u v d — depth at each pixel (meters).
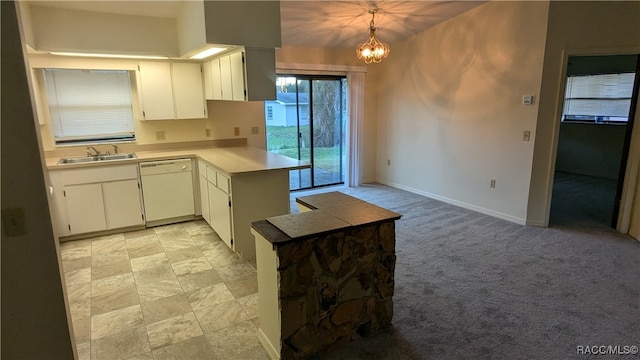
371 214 2.38
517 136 4.46
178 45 4.23
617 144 6.82
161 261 3.60
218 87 4.23
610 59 6.69
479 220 4.71
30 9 3.54
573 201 5.50
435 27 5.32
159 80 4.47
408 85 5.97
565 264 3.44
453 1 4.40
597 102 7.00
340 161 6.88
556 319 2.59
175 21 4.19
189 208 4.66
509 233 4.24
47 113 4.20
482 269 3.36
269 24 3.49
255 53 3.48
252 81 3.50
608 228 4.36
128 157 4.46
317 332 2.22
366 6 4.32
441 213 5.02
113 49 3.95
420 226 4.52
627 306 2.73
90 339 2.43
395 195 5.99
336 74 6.26
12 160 1.47
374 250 2.34
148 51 4.11
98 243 4.05
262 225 2.19
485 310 2.71
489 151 4.82
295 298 2.10
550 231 4.28
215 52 3.85
